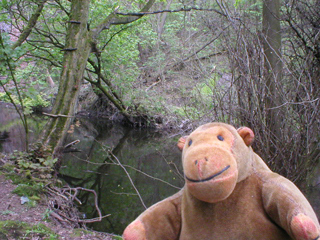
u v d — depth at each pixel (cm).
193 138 151
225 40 413
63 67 645
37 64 916
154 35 1409
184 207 156
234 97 402
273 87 375
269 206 141
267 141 365
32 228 346
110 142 1138
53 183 518
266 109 364
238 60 384
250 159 155
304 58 397
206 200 134
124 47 1164
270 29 395
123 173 758
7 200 414
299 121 381
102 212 523
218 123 160
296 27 415
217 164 131
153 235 153
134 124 1396
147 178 716
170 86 1297
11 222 350
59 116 604
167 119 1264
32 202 418
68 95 634
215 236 145
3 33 520
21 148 851
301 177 380
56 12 952
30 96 559
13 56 524
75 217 435
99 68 1080
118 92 1249
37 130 1169
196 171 132
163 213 157
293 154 376
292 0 419
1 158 572
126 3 1127
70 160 862
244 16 423
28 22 732
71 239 345
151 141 1126
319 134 375
